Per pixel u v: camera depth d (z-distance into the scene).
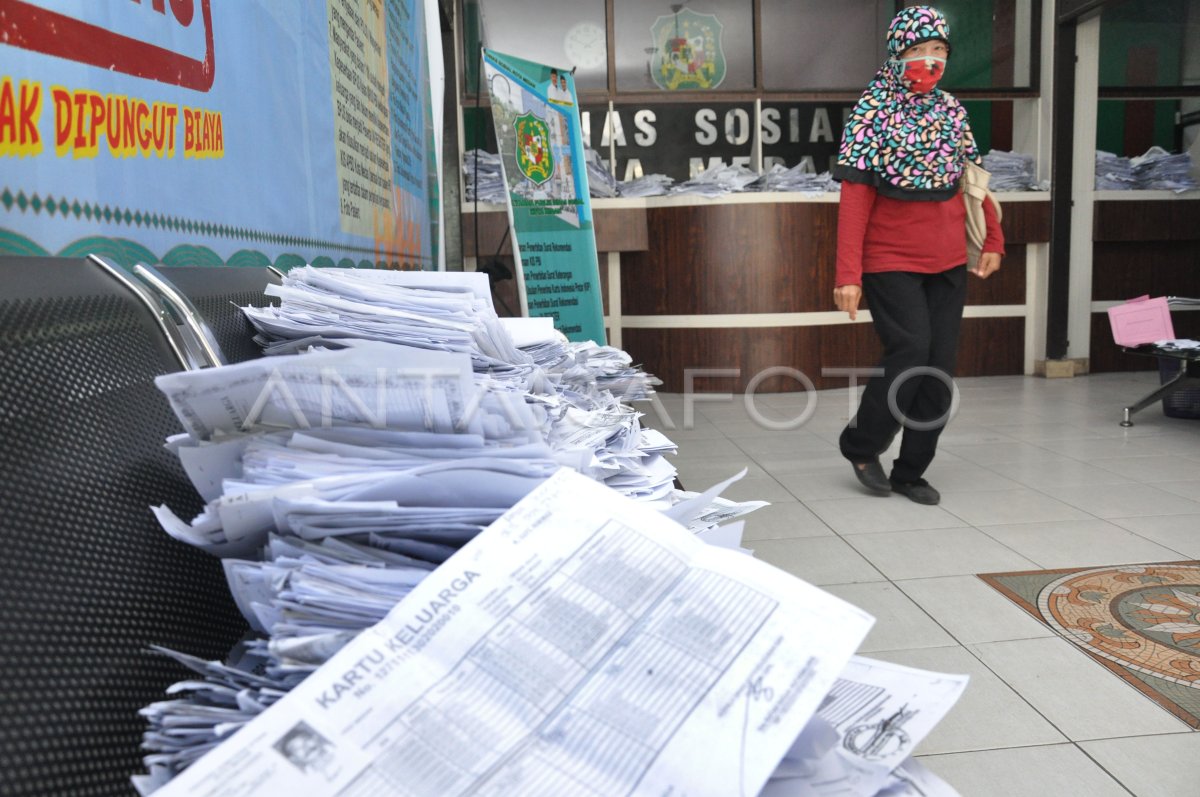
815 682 0.38
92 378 0.48
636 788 0.35
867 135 2.45
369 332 0.75
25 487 0.39
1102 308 5.43
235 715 0.38
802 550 2.24
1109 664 1.56
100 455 0.45
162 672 0.42
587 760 0.36
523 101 3.67
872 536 2.35
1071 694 1.46
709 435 3.82
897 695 0.47
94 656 0.38
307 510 0.44
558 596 0.42
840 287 2.58
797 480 2.98
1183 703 1.42
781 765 0.40
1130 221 5.29
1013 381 5.21
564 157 3.93
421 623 0.40
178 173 0.78
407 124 2.51
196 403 0.47
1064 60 5.13
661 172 5.86
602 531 0.46
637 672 0.39
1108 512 2.50
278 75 1.13
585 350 1.21
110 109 0.65
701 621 0.41
